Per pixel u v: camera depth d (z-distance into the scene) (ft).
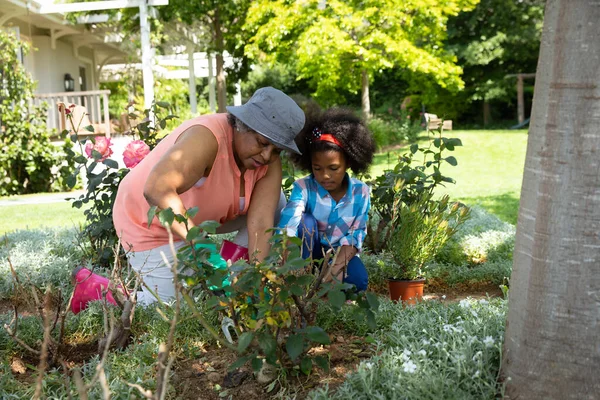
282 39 55.26
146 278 10.71
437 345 7.93
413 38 56.34
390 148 57.00
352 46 52.49
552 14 6.50
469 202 28.71
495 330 8.33
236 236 11.65
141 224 10.57
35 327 9.91
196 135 9.27
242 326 8.00
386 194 14.28
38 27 52.39
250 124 8.97
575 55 6.27
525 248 6.98
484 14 81.35
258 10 51.37
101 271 13.42
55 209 30.45
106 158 14.42
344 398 7.24
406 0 51.70
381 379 7.50
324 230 11.06
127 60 65.46
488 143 57.52
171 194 8.70
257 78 95.14
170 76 74.02
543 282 6.70
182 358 9.00
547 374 6.73
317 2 51.65
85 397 5.08
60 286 12.89
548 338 6.70
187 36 62.64
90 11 51.47
